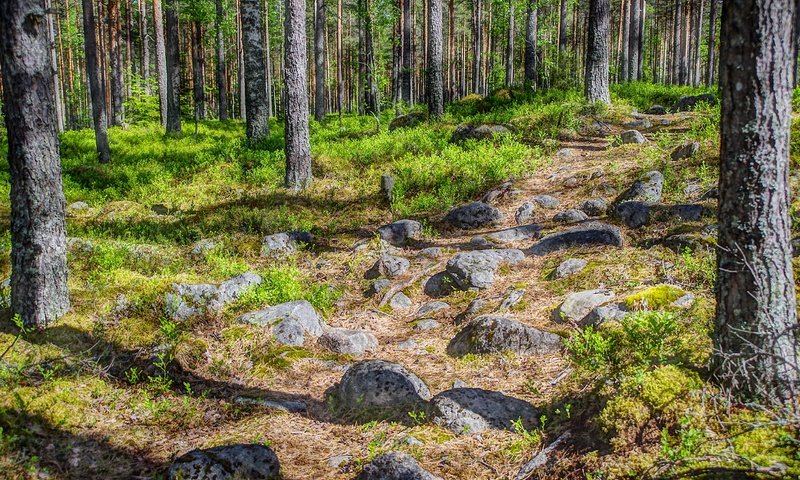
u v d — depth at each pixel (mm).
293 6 12961
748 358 4047
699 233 7766
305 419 5543
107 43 39250
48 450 4805
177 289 7469
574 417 4875
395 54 41969
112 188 14695
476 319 6777
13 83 6172
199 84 36219
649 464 3793
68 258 8906
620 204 9602
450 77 43312
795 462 3449
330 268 9727
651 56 55344
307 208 12516
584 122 16391
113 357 6262
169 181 15078
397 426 5215
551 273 8062
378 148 15781
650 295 6359
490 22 45625
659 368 4578
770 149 3883
